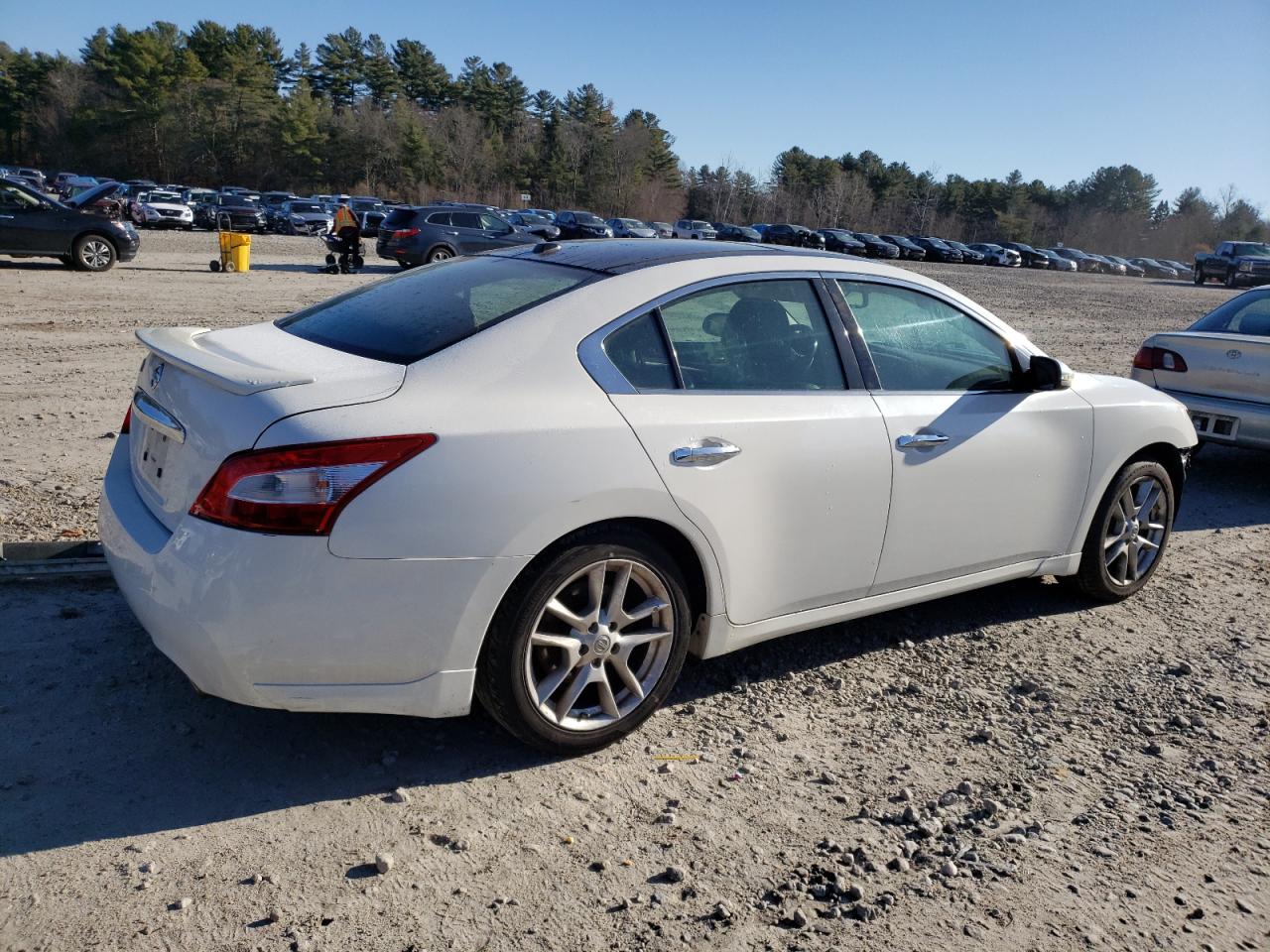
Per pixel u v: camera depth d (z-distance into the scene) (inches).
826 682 151.0
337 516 102.3
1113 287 1608.0
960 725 140.8
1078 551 177.8
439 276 144.1
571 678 122.0
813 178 5017.2
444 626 109.0
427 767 120.7
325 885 98.6
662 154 4781.0
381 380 110.8
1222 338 281.6
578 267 134.2
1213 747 139.0
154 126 3868.1
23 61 4286.4
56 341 401.1
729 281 135.4
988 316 164.6
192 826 106.1
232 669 103.6
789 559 136.7
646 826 112.0
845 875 105.7
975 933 98.3
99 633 146.0
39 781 111.0
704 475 124.3
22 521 189.0
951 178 5334.6
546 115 5012.3
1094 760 133.6
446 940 92.3
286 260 1003.9
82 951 87.6
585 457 114.6
